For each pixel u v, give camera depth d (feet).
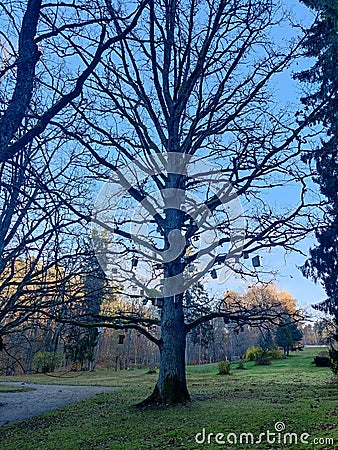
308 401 30.07
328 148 33.32
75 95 9.93
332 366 45.75
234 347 138.41
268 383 49.06
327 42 31.60
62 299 15.96
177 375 31.42
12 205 11.71
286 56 32.55
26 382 75.51
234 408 28.02
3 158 8.38
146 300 30.40
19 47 9.41
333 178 35.42
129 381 71.00
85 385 67.05
